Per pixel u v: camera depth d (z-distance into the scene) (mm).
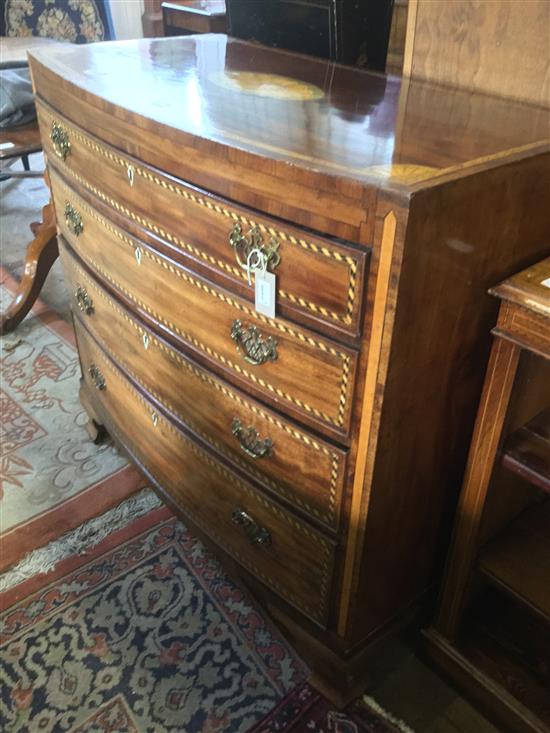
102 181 1054
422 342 771
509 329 790
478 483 942
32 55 1197
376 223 664
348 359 769
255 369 907
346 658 1037
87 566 1330
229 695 1107
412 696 1126
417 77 1156
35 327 2121
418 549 1056
